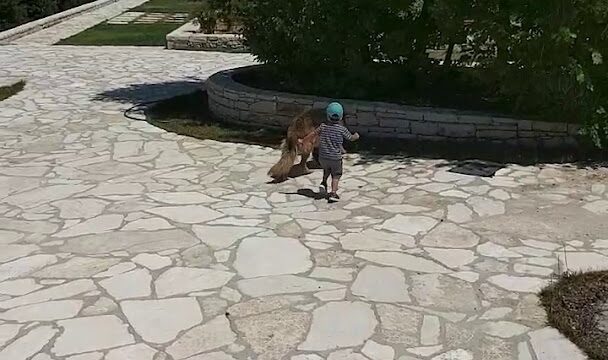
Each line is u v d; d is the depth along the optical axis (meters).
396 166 8.20
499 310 4.85
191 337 4.52
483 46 9.07
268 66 11.36
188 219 6.57
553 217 6.56
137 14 27.61
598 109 8.30
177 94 12.84
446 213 6.69
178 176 7.96
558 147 8.67
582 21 8.03
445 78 10.30
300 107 9.75
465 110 9.27
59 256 5.79
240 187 7.55
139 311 4.85
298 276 5.36
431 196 7.16
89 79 14.39
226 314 4.79
